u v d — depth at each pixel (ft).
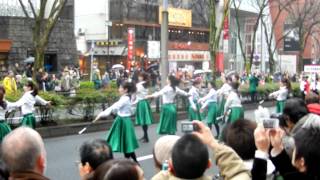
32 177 9.81
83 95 53.01
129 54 127.44
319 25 178.09
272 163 12.11
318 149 10.18
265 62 189.37
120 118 33.88
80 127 50.44
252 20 187.83
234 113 45.27
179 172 10.25
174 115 45.06
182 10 163.22
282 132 12.44
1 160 10.87
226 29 148.46
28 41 116.47
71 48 127.24
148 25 152.35
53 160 35.94
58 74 109.70
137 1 149.89
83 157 13.80
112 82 93.91
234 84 46.55
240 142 12.02
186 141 10.41
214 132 50.39
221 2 158.92
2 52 112.27
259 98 87.71
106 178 9.84
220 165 11.12
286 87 56.54
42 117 48.93
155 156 12.57
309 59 211.00
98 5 146.72
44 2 60.29
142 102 45.14
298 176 10.51
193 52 169.78
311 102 21.63
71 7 138.41
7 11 115.96
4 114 34.01
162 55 60.34
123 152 33.81
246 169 11.09
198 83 51.16
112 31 146.51
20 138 10.02
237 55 186.91
